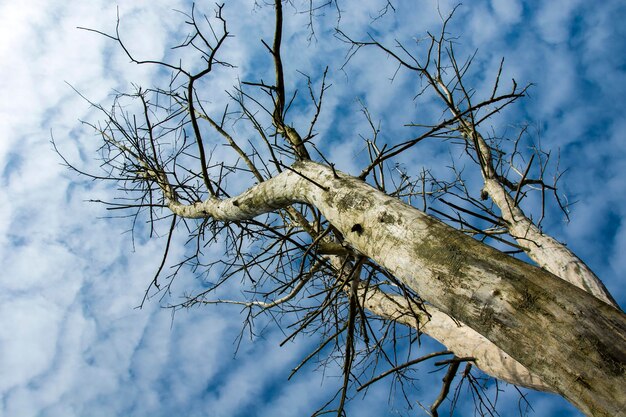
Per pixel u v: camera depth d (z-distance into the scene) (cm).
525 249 370
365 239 214
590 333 128
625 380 118
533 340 136
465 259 165
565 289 140
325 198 251
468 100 443
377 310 445
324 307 346
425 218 196
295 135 338
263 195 321
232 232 425
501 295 148
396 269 191
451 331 375
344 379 308
